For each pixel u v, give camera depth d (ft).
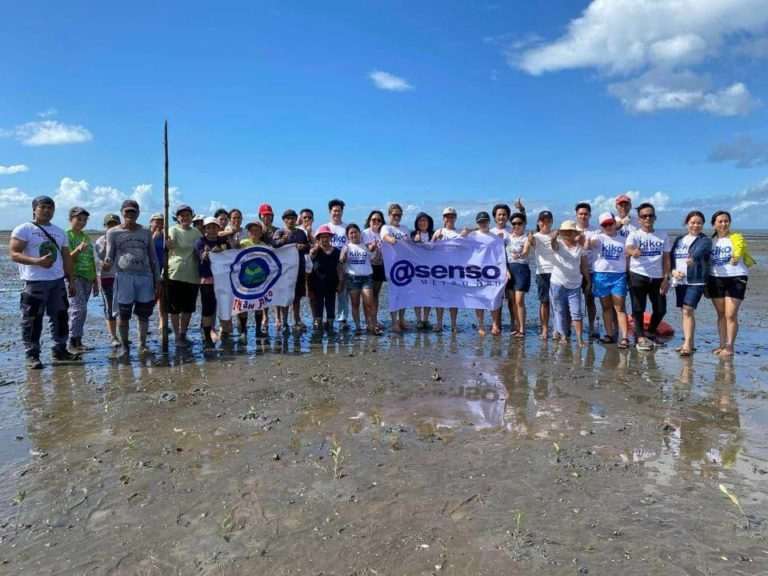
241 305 31.37
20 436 16.71
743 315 40.98
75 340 29.01
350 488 13.21
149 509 12.34
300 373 24.09
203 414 18.61
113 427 17.42
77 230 29.30
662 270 29.48
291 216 33.65
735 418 18.22
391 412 18.83
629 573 9.97
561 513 12.06
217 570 10.16
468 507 12.34
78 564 10.41
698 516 11.91
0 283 62.54
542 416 18.43
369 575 9.97
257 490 13.16
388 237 34.22
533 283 63.05
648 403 19.84
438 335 33.53
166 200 28.78
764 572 9.98
